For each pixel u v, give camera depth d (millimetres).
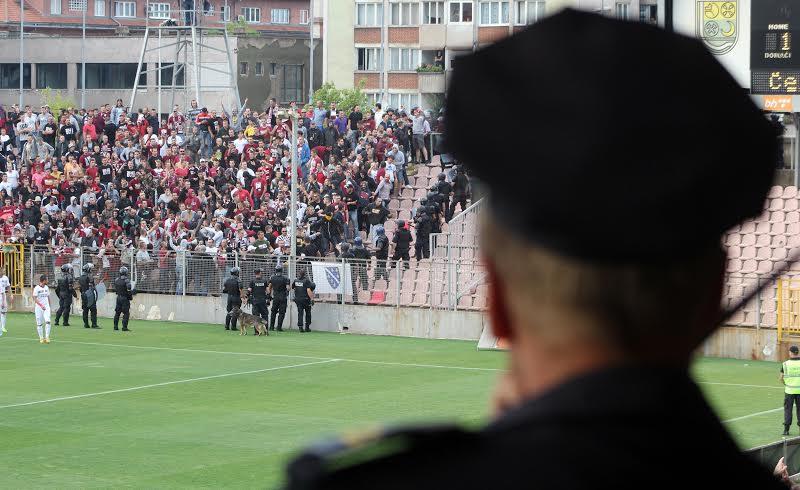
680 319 2844
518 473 2688
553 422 2779
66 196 115125
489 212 2865
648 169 2707
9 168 119500
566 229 2750
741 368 77000
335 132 114312
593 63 2721
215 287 102250
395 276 96688
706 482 2760
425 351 85875
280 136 112562
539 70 2740
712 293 2869
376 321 96500
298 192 108938
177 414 60844
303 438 54938
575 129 2701
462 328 93000
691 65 2742
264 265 98875
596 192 2711
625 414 2764
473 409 62688
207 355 83000
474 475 2688
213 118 118500
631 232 2734
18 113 124562
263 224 104062
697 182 2709
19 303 111438
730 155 2723
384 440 2746
